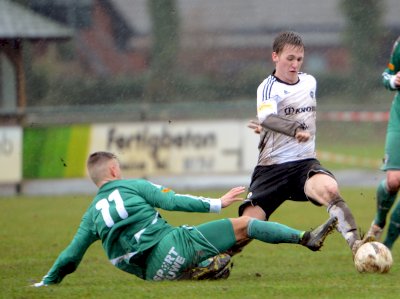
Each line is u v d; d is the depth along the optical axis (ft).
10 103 185.88
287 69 76.64
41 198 169.68
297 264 90.07
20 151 177.78
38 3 191.52
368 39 248.73
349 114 221.46
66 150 178.50
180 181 181.68
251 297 61.16
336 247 103.09
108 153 70.38
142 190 68.33
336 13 273.75
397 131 86.48
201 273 69.31
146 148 180.24
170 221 133.18
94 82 201.87
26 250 103.81
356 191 175.63
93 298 62.39
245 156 181.27
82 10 201.36
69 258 69.15
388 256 72.02
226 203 67.15
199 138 181.68
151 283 67.62
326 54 269.85
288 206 154.40
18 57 186.70
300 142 71.92
